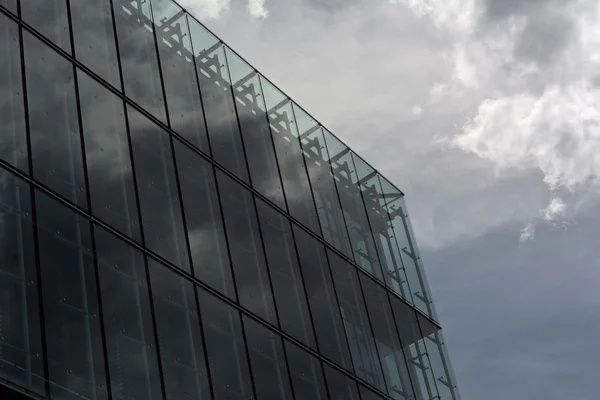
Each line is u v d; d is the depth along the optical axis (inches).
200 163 1091.9
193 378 886.4
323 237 1238.3
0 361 716.0
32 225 808.9
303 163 1300.4
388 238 1379.2
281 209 1190.9
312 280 1157.7
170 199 1000.2
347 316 1181.7
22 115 869.8
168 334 886.4
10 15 933.2
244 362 964.6
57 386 744.3
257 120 1261.1
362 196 1384.1
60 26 994.1
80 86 967.0
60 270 808.9
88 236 859.4
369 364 1167.0
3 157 823.7
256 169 1192.8
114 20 1090.7
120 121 995.9
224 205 1085.1
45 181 850.8
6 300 748.0
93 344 796.6
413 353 1263.5
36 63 925.8
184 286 944.9
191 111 1135.6
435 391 1251.2
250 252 1079.0
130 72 1064.2
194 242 997.2
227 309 987.3
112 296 845.8
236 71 1277.1
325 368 1083.3
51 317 773.3
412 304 1332.4
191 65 1192.2
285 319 1068.5
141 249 916.0
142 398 817.5
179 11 1223.5
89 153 922.1
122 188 940.6
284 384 1002.7
